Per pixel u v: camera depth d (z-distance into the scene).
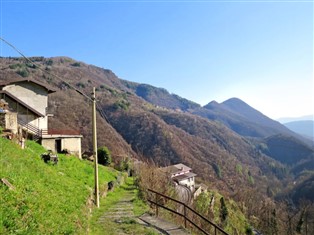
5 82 37.28
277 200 106.00
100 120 97.00
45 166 17.72
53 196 11.87
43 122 39.34
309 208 71.12
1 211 7.17
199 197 42.81
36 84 39.53
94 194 18.92
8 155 13.48
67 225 9.56
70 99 110.38
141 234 12.73
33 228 7.49
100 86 175.38
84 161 32.12
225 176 105.06
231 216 47.12
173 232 13.84
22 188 9.93
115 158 47.81
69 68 197.50
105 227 13.52
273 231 58.88
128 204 19.73
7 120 21.36
